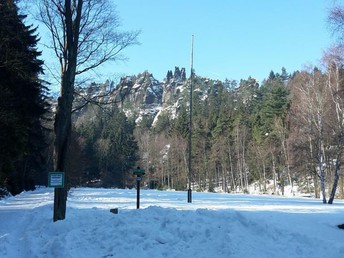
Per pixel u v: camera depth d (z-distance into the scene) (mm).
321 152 33031
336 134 32375
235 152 79875
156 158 93938
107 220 11008
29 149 25859
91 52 15961
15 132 18047
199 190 81750
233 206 21562
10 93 18172
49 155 55125
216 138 84250
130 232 9625
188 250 8398
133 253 8570
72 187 43688
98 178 88000
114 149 91812
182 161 86188
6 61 16672
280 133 59625
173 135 93250
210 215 10500
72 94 13359
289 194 61469
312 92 35656
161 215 11141
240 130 78062
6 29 17328
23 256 9398
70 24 13453
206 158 84688
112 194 35125
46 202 22219
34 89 20859
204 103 150375
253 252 7895
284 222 11055
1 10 16906
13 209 19141
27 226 13164
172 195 35250
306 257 7727
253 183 77812
